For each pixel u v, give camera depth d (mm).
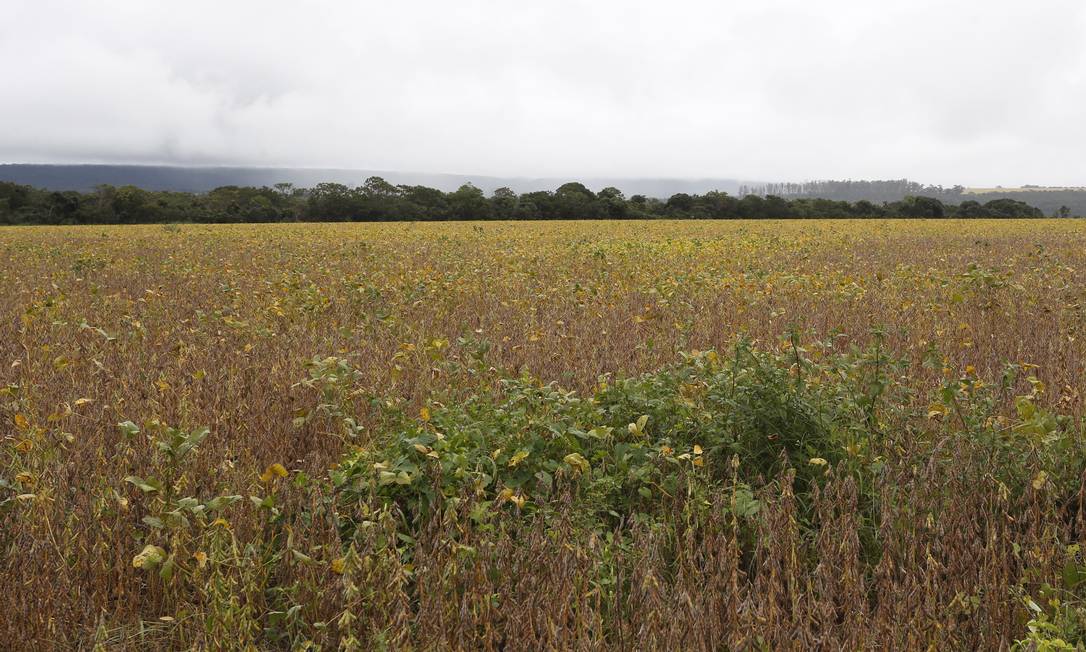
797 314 8047
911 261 15922
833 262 15625
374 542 3043
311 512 3379
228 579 2918
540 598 2760
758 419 4137
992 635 2729
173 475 3717
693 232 32531
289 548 3127
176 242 24172
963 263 15305
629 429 3895
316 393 5125
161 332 7566
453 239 25625
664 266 14516
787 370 4688
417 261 16328
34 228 41906
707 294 10055
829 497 3455
